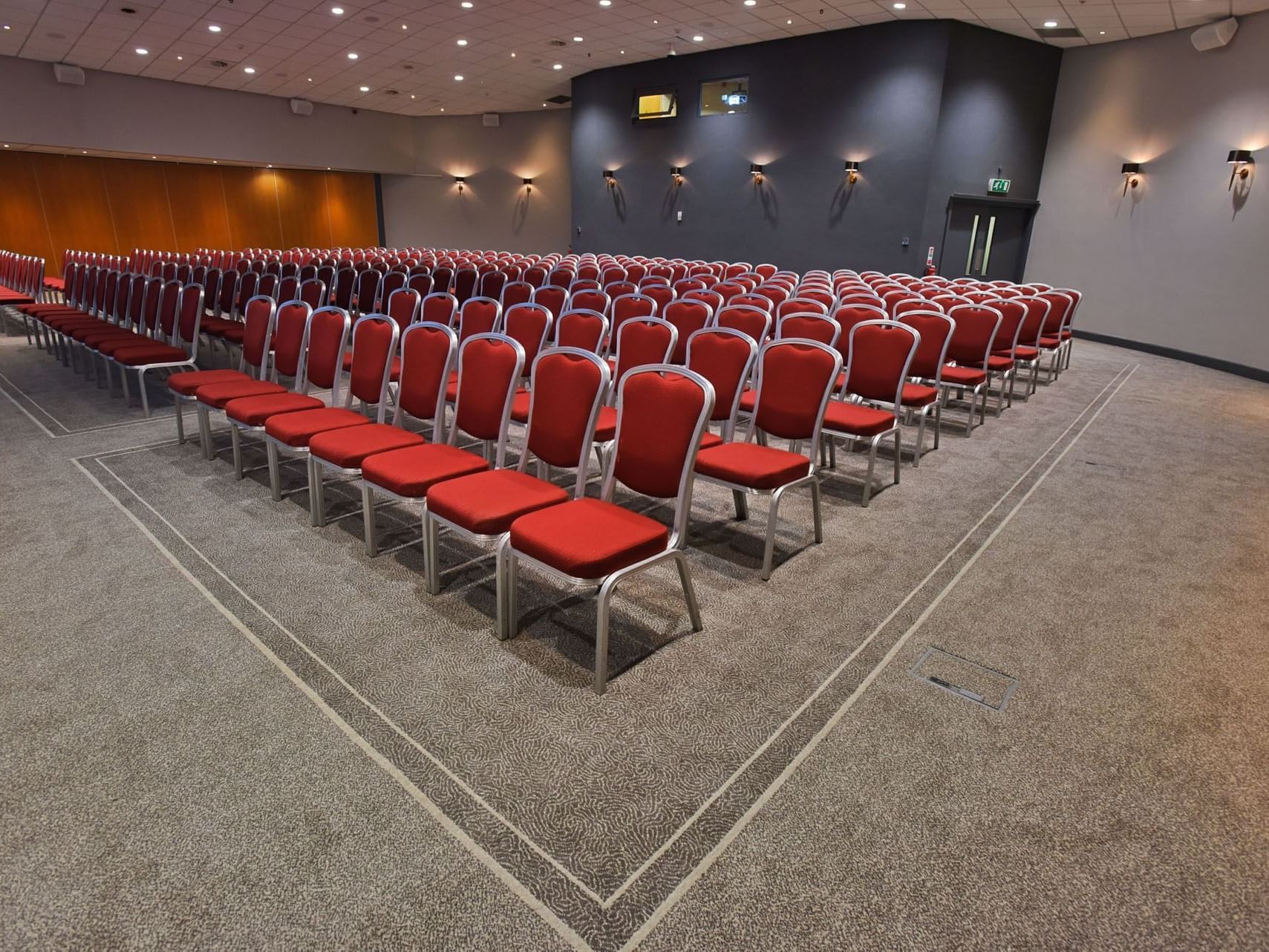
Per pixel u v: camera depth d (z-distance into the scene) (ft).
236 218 57.47
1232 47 28.25
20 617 8.11
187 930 4.63
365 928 4.67
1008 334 18.42
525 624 8.23
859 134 36.47
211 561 9.54
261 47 37.58
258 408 11.46
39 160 48.34
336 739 6.36
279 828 5.41
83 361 21.76
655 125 44.68
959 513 11.87
